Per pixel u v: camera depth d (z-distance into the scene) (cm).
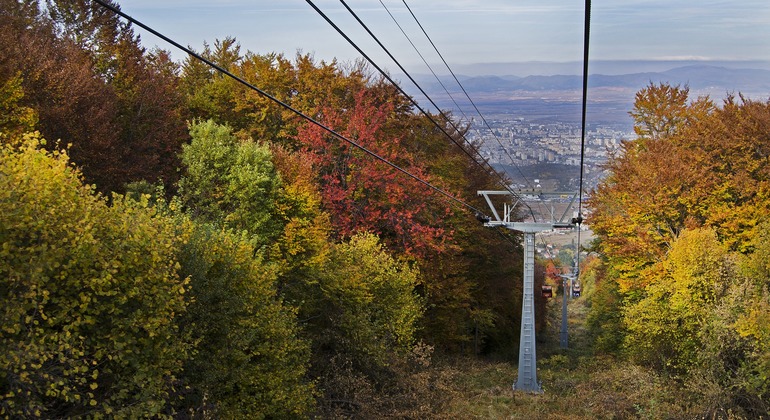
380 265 2744
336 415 2088
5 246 1056
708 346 2447
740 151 3716
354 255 2703
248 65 4112
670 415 2350
